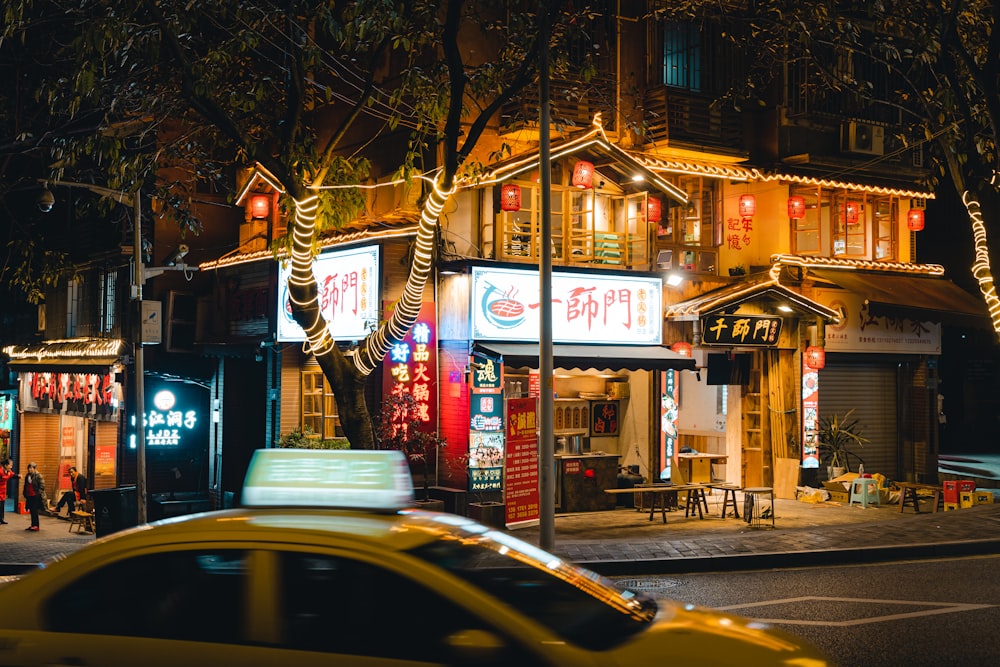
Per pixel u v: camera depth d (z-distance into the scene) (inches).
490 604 161.6
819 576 463.8
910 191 874.8
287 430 787.4
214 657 163.0
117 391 915.4
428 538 175.3
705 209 800.3
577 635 168.9
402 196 736.3
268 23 573.9
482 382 655.8
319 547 167.9
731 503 742.5
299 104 532.7
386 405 647.8
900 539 542.0
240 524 174.1
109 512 702.5
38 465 1115.9
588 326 700.7
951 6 612.1
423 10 546.6
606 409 752.3
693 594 422.3
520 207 678.5
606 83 745.6
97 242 983.6
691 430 832.9
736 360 766.5
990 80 626.5
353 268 702.5
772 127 820.0
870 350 836.0
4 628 170.6
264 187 848.9
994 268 678.5
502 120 719.1
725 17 760.3
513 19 553.0
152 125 590.2
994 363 1396.4
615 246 737.0
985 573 459.8
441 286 685.9
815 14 689.6
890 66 713.6
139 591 171.0
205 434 949.2
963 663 300.4
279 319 780.6
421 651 159.3
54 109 532.4
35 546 713.6
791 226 810.8
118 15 481.4
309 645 162.4
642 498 722.2
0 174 772.0
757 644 176.6
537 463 681.6
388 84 754.2
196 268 710.5
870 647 319.9
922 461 869.2
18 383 1135.0
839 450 818.8
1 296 1229.1
